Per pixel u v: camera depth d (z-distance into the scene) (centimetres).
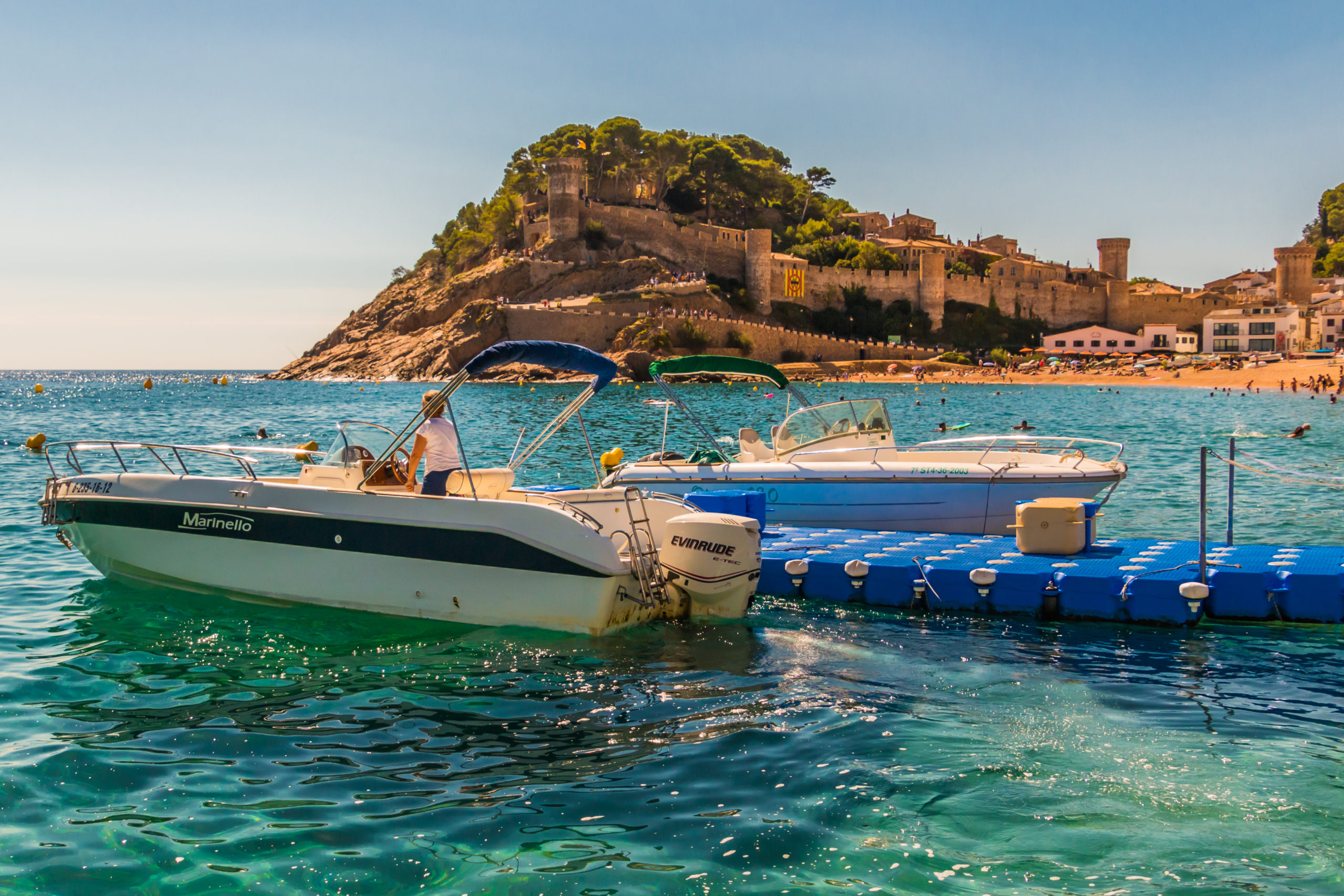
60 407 6116
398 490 938
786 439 1478
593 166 13100
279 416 4919
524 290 11275
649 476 1373
